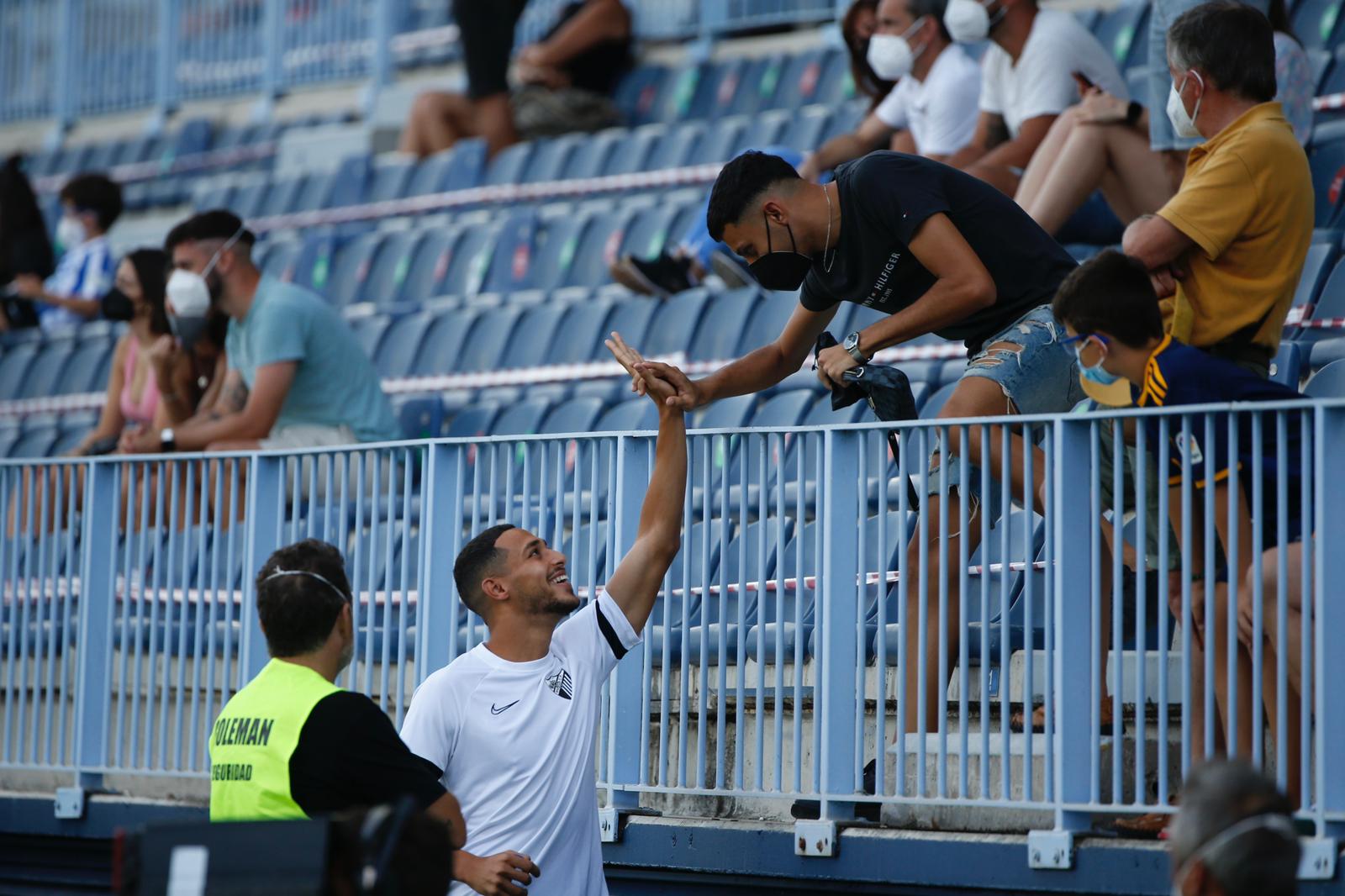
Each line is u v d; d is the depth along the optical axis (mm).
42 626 17516
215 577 16172
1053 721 12117
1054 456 12039
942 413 12992
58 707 18281
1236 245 12641
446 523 14883
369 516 18578
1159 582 11633
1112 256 11805
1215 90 12859
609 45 35906
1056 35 19609
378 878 8102
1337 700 11047
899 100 22891
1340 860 10891
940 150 21781
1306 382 16250
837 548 13125
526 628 12664
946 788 12523
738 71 34875
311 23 43594
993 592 14375
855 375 12875
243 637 15938
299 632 11680
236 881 8094
